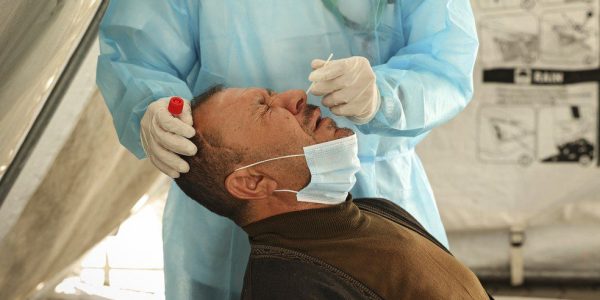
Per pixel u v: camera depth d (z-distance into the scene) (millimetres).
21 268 1992
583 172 2555
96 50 1455
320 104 1401
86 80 1438
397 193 1479
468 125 2580
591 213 2578
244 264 1498
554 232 2645
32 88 1295
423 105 1319
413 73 1354
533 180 2586
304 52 1404
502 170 2594
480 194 2621
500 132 2566
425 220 1552
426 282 1144
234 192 1206
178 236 1506
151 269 2893
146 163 2127
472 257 2699
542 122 2543
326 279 1127
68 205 1926
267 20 1386
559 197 2586
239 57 1410
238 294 1516
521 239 2639
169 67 1442
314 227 1175
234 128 1179
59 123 1427
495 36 2494
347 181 1177
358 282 1129
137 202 2229
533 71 2508
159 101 1259
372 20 1400
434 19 1396
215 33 1401
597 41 2453
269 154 1170
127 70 1394
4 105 1254
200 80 1444
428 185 1567
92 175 1931
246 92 1202
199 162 1206
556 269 2672
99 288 2824
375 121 1279
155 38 1416
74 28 1299
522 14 2465
